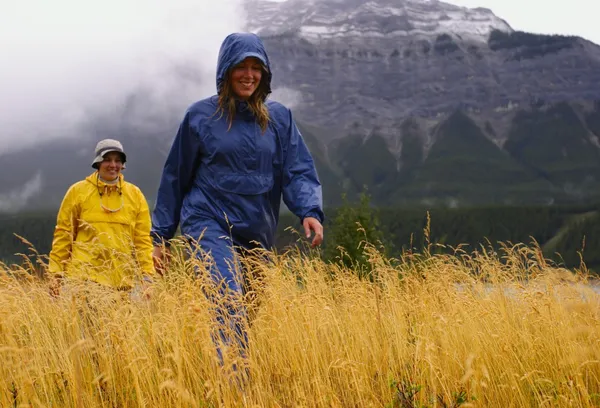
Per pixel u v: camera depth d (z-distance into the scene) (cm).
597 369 396
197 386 340
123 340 350
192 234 434
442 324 422
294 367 371
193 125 441
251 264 424
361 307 489
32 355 367
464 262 568
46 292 460
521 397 364
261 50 435
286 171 462
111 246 542
